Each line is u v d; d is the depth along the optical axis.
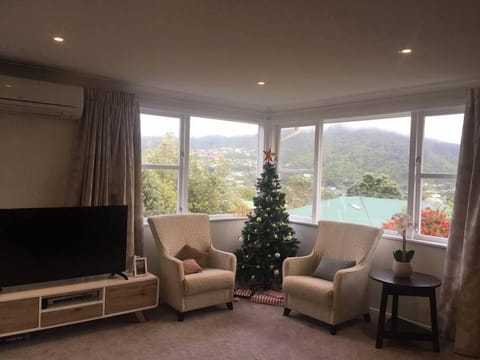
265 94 4.55
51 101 3.50
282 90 4.31
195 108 4.85
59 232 3.46
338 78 3.71
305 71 3.49
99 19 2.42
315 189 5.14
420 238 4.07
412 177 4.14
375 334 3.70
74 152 3.85
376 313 4.23
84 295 3.51
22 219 3.29
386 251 4.19
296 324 3.88
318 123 5.10
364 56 3.01
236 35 2.63
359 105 4.55
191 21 2.41
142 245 4.27
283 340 3.50
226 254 4.32
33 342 3.30
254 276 4.79
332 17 2.28
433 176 3.99
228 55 3.08
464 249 3.41
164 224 4.28
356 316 3.87
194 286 3.82
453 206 3.61
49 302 3.31
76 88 3.64
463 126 3.55
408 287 3.34
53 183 3.81
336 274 3.66
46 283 3.51
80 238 3.57
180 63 3.36
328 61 3.17
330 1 2.07
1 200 3.57
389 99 4.25
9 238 3.24
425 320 3.88
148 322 3.81
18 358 3.03
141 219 4.26
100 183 3.92
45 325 3.26
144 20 2.41
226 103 5.07
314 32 2.53
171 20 2.40
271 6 2.15
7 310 3.09
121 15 2.35
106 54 3.15
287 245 4.87
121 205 3.88
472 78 3.53
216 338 3.49
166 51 3.03
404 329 3.60
